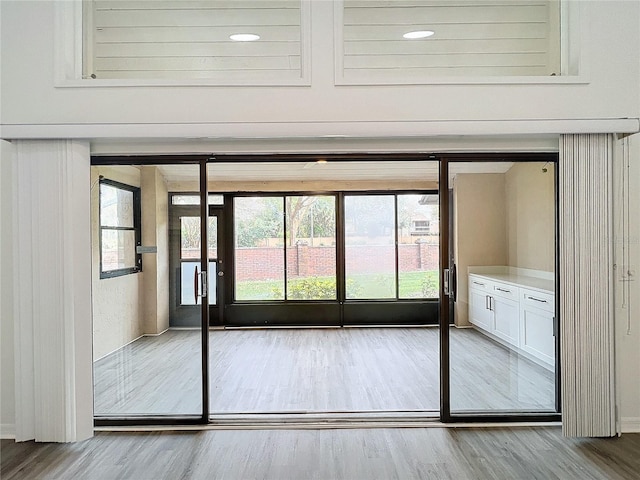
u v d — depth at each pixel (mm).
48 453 2848
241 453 2811
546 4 3389
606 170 3027
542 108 3076
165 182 3344
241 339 5949
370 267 6723
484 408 3311
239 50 3389
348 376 4336
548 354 3309
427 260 6699
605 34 3066
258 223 6789
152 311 3357
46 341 3020
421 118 3088
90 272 3135
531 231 3365
